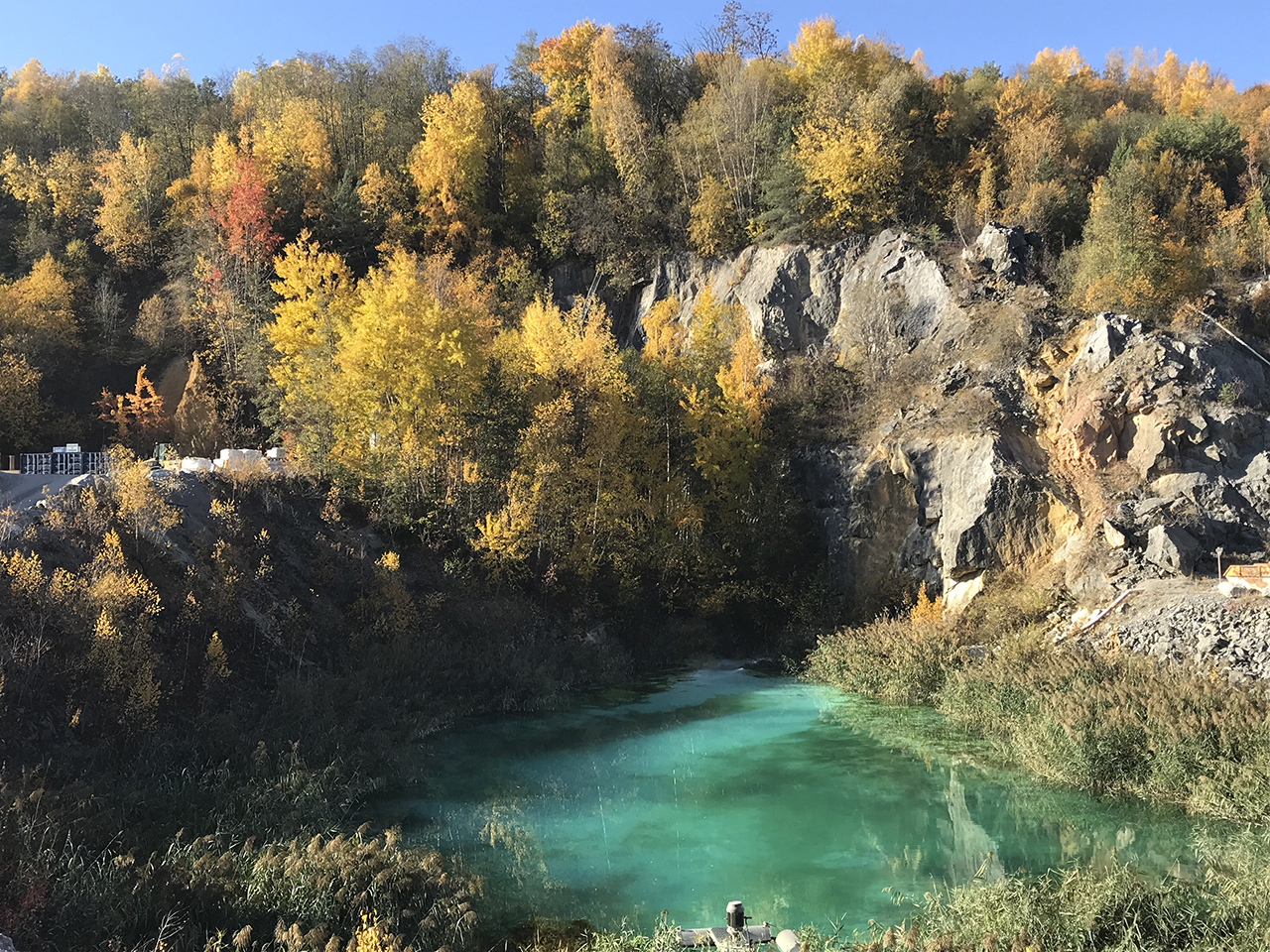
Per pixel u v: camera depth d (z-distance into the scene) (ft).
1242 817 46.96
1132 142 179.73
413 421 103.65
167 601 68.13
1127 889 33.88
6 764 47.26
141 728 54.90
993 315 119.75
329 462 102.68
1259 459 94.22
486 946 35.60
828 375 130.00
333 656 77.15
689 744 67.21
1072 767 54.24
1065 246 139.64
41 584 58.29
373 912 34.47
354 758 56.65
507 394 105.29
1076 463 100.32
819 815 51.29
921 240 137.39
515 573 99.81
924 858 44.68
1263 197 153.79
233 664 68.08
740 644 110.63
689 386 121.80
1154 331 106.52
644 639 104.01
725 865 44.14
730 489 116.57
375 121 199.93
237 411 141.38
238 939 29.78
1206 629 70.44
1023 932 31.83
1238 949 29.48
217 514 81.05
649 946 33.81
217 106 228.22
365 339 102.53
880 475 111.65
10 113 222.07
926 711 77.30
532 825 49.78
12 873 32.42
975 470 101.24
